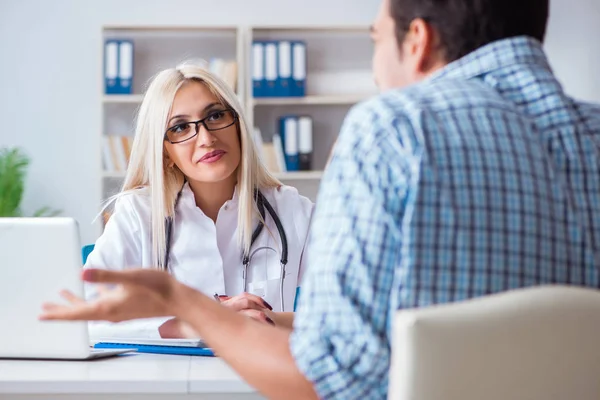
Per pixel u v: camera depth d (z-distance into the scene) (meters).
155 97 2.20
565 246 0.93
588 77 5.27
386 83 1.07
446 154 0.89
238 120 2.23
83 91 5.05
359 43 5.11
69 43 5.04
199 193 2.29
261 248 2.29
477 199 0.89
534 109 0.98
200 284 2.23
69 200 5.03
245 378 0.98
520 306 0.84
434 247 0.88
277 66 4.84
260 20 5.10
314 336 0.91
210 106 2.18
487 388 0.84
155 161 2.21
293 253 2.32
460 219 0.88
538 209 0.92
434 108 0.92
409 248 0.87
